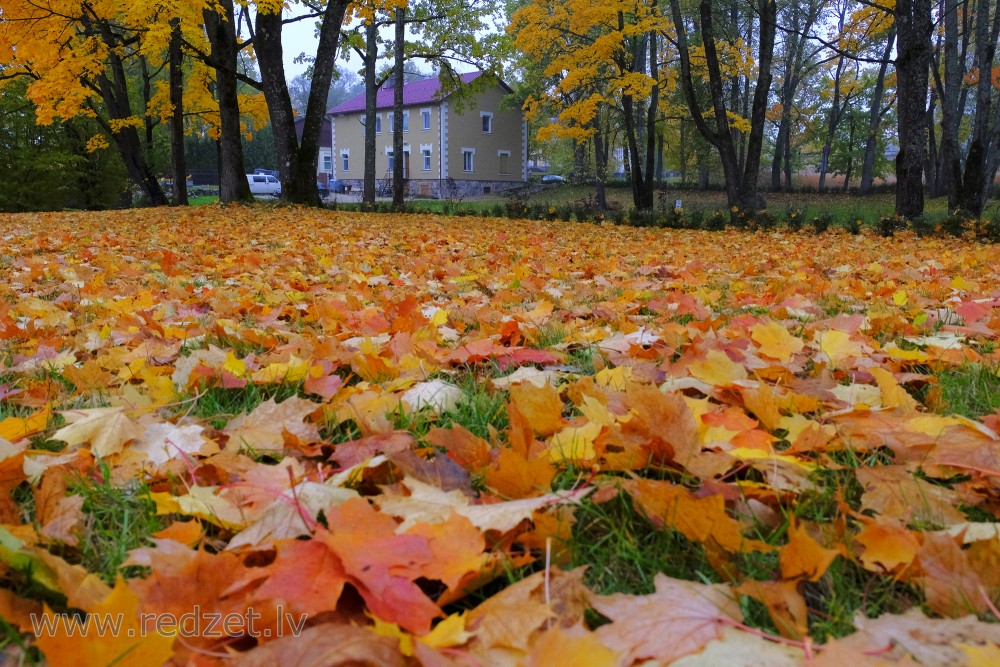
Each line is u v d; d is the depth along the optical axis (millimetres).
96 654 833
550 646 825
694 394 2141
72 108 17156
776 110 38625
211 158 59875
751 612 1056
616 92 23828
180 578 1012
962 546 1221
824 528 1257
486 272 6004
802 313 3779
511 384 2145
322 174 56781
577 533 1286
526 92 40938
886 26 21875
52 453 1664
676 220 15367
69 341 2980
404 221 14445
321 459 1725
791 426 1758
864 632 942
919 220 12508
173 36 18031
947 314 3645
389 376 2379
